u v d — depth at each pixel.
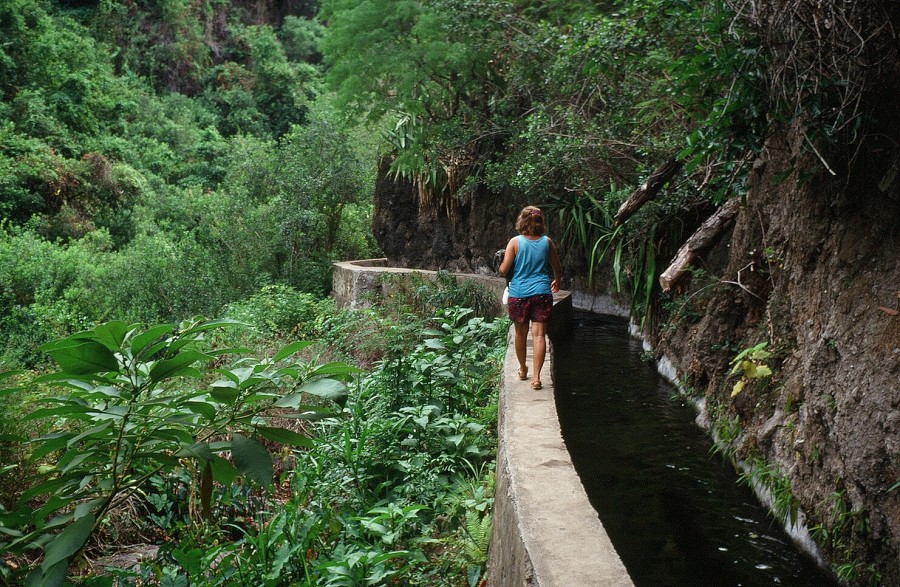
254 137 42.22
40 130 28.48
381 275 13.79
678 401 7.26
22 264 15.41
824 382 4.25
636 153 10.70
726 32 4.75
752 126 4.83
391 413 5.93
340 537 4.31
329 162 20.52
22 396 5.21
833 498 3.91
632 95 10.00
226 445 2.60
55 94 30.89
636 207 9.11
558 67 11.05
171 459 2.68
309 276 18.53
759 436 5.17
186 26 46.09
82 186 25.59
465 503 4.45
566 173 12.02
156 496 4.86
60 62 32.28
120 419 2.54
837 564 3.79
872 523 3.53
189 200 28.42
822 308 4.59
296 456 5.75
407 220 17.92
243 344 9.98
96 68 36.19
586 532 2.85
